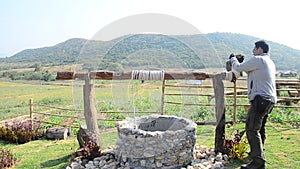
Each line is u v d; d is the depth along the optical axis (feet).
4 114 42.83
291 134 21.49
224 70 15.57
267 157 15.88
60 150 19.16
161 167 13.66
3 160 16.20
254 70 12.97
